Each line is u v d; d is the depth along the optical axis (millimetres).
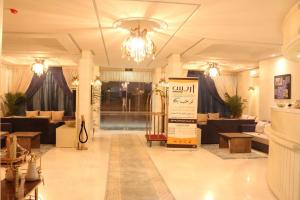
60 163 6559
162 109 10484
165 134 9625
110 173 5793
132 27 5461
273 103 9336
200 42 7047
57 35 6539
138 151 8133
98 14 4941
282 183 4277
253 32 6023
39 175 3568
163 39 6754
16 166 3234
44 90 13453
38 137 8352
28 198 4117
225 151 8328
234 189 4957
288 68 8578
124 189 4832
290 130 4094
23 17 5164
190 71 13789
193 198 4480
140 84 13977
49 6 4559
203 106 13945
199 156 7594
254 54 9203
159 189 4871
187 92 8219
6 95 12398
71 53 9211
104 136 11047
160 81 11625
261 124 9234
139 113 13820
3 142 5789
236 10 4586
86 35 6539
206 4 4324
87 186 4957
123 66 12969
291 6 4363
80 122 8492
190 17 5004
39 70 9938
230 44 7336
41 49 8836
